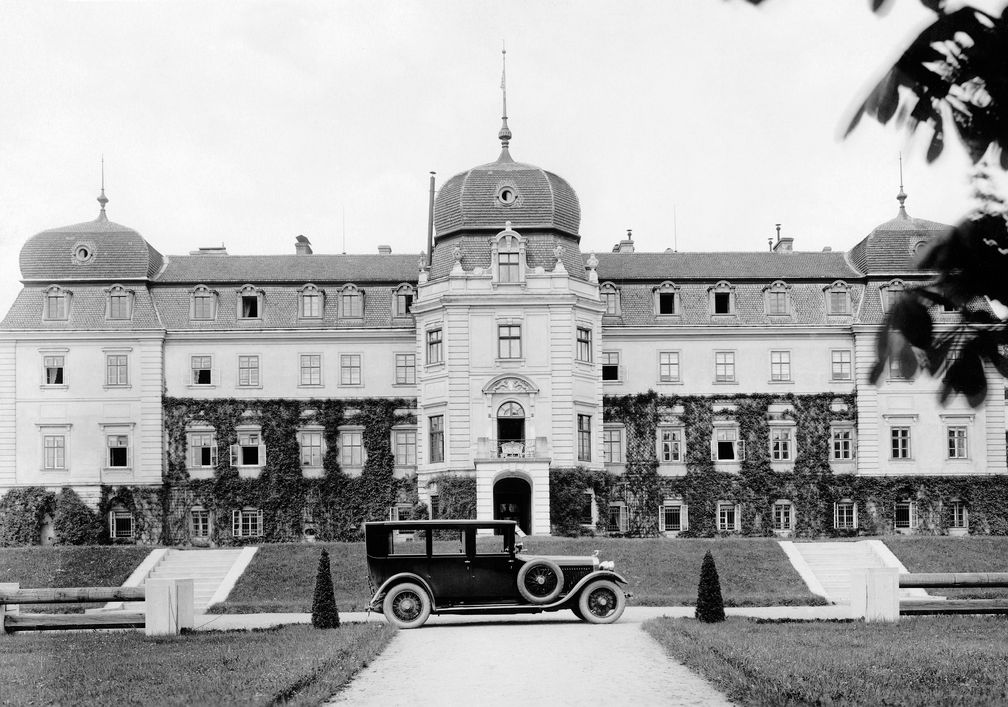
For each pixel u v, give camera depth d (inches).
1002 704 763.4
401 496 3078.2
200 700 801.6
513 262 2861.7
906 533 3051.2
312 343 3127.5
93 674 940.0
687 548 2218.3
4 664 1011.3
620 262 3223.4
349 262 3260.3
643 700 813.2
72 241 3164.4
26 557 2288.4
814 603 1750.7
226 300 3149.6
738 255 3265.3
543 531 2714.1
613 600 1379.2
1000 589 1840.6
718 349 3125.0
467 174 2965.1
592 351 2930.6
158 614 1267.2
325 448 3095.5
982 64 225.8
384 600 1357.0
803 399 3100.4
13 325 3090.6
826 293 3147.1
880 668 916.0
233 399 3097.9
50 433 3070.9
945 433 3061.0
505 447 2748.5
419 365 2960.1
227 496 3065.9
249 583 2089.1
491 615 1537.9
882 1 227.5
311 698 810.8
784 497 3078.2
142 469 3061.0
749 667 912.3
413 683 901.2
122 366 3100.4
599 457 2910.9
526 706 792.9
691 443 3093.0
